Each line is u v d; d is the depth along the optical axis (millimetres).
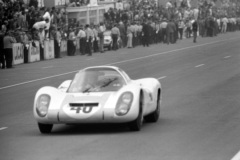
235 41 62062
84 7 56906
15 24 43000
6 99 22859
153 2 73250
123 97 14078
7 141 13430
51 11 48906
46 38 46250
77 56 48375
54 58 46656
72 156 11430
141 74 30484
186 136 13344
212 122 15359
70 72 33844
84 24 56969
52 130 14852
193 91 22641
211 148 11883
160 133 13836
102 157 11266
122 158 11125
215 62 36312
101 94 14352
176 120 15914
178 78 27797
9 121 16969
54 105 14148
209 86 24094
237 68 31844
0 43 38469
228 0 97625
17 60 41969
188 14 75062
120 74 15188
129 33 57031
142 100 14523
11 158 11414
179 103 19500
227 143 12383
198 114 16906
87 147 12328
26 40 42969
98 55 48438
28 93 24672
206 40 66188
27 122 16625
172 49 52062
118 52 51312
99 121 13953
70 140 13242
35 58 44281
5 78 31734
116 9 60188
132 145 12406
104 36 54906
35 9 47688
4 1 42938
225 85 24250
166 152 11578
